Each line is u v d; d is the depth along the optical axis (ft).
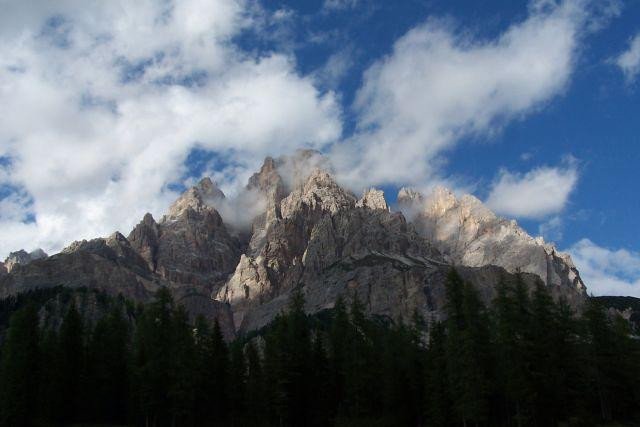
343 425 428.97
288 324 467.52
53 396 418.31
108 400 446.19
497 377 384.88
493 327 399.24
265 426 436.35
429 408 420.77
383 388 446.19
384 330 541.34
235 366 469.57
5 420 397.19
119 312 494.18
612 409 424.46
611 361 422.82
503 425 400.26
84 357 451.12
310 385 451.12
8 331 426.51
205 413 442.09
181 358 413.39
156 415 418.72
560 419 380.37
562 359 388.98
